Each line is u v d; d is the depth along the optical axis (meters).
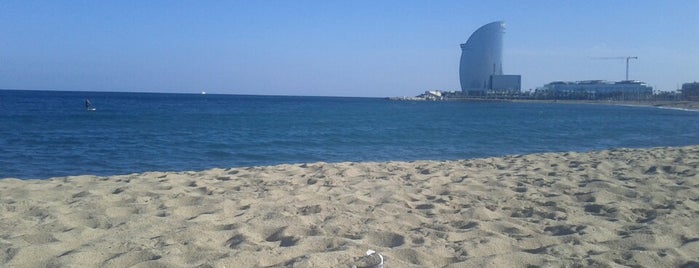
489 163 10.43
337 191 7.11
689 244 4.62
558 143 21.44
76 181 7.97
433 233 4.96
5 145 17.03
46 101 70.88
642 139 24.56
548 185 7.66
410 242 4.65
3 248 4.34
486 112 66.12
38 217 5.54
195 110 53.41
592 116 55.09
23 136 20.27
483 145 19.83
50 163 13.33
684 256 4.31
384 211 5.86
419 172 9.12
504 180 8.05
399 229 5.16
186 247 4.42
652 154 11.92
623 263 4.18
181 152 16.11
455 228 5.23
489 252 4.46
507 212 6.05
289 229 5.00
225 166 13.36
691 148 13.66
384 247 4.53
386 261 4.09
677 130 31.86
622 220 5.63
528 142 21.62
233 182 7.91
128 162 13.76
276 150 17.08
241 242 4.62
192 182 7.90
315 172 9.02
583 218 5.70
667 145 21.41
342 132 25.41
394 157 15.71
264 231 5.00
